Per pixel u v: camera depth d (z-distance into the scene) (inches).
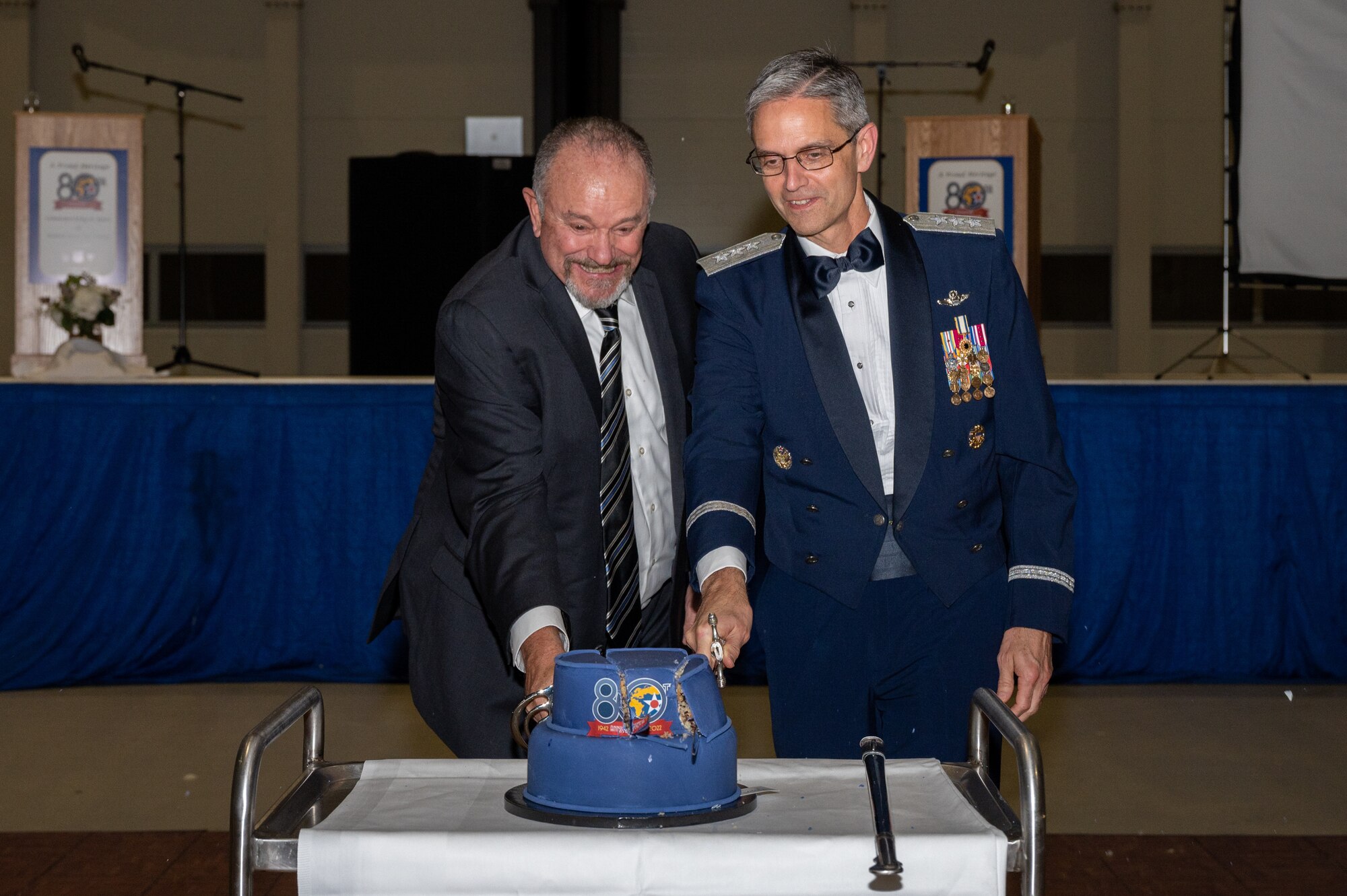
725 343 66.3
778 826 40.1
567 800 40.9
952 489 64.4
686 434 71.1
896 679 66.3
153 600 170.6
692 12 377.7
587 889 37.8
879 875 37.1
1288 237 192.7
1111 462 168.4
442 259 255.8
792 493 65.7
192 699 168.1
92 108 375.6
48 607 169.9
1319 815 123.6
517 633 57.6
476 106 377.7
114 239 200.1
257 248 378.9
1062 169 374.9
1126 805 126.8
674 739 41.1
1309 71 188.7
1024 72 373.1
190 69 375.6
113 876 106.3
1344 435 167.0
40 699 167.5
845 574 64.5
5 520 168.1
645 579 71.4
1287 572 168.6
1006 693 63.4
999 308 65.5
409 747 145.7
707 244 380.8
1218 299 376.2
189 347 379.9
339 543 170.9
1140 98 369.7
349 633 171.9
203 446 169.8
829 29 375.6
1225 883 105.1
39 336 199.5
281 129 374.9
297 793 45.0
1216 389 167.3
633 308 70.6
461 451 65.7
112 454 169.0
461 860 38.0
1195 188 374.3
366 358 257.8
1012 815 42.8
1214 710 162.6
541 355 65.5
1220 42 371.2
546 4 370.3
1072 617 170.2
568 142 62.2
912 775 47.1
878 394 64.6
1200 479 168.1
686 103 378.9
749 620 55.0
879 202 66.6
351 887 38.2
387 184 256.1
